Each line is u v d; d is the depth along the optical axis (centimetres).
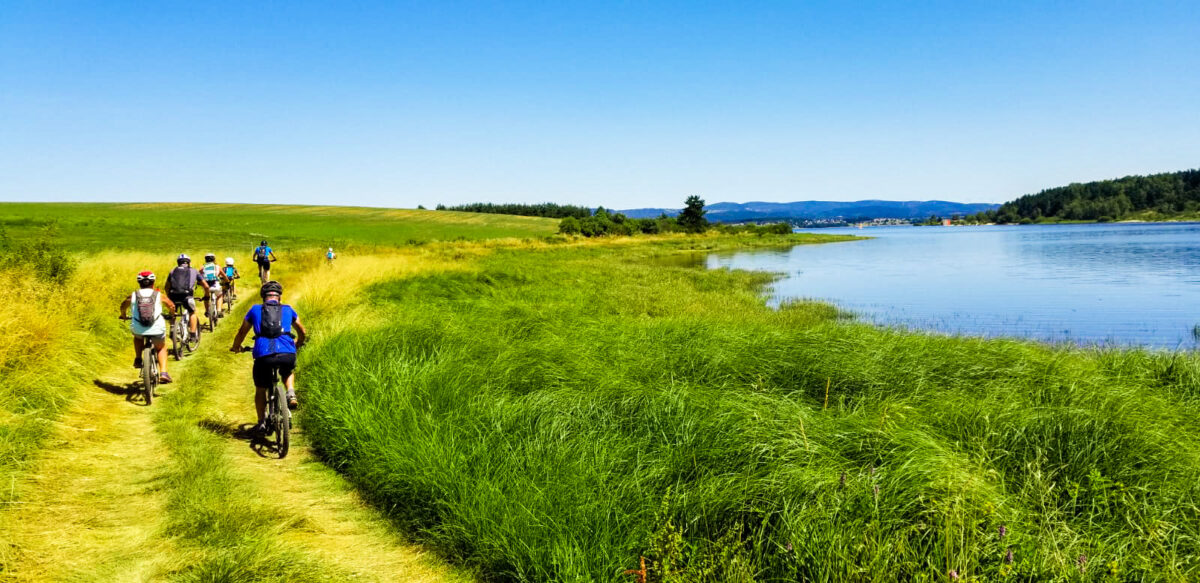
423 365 780
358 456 573
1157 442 553
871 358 857
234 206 12600
